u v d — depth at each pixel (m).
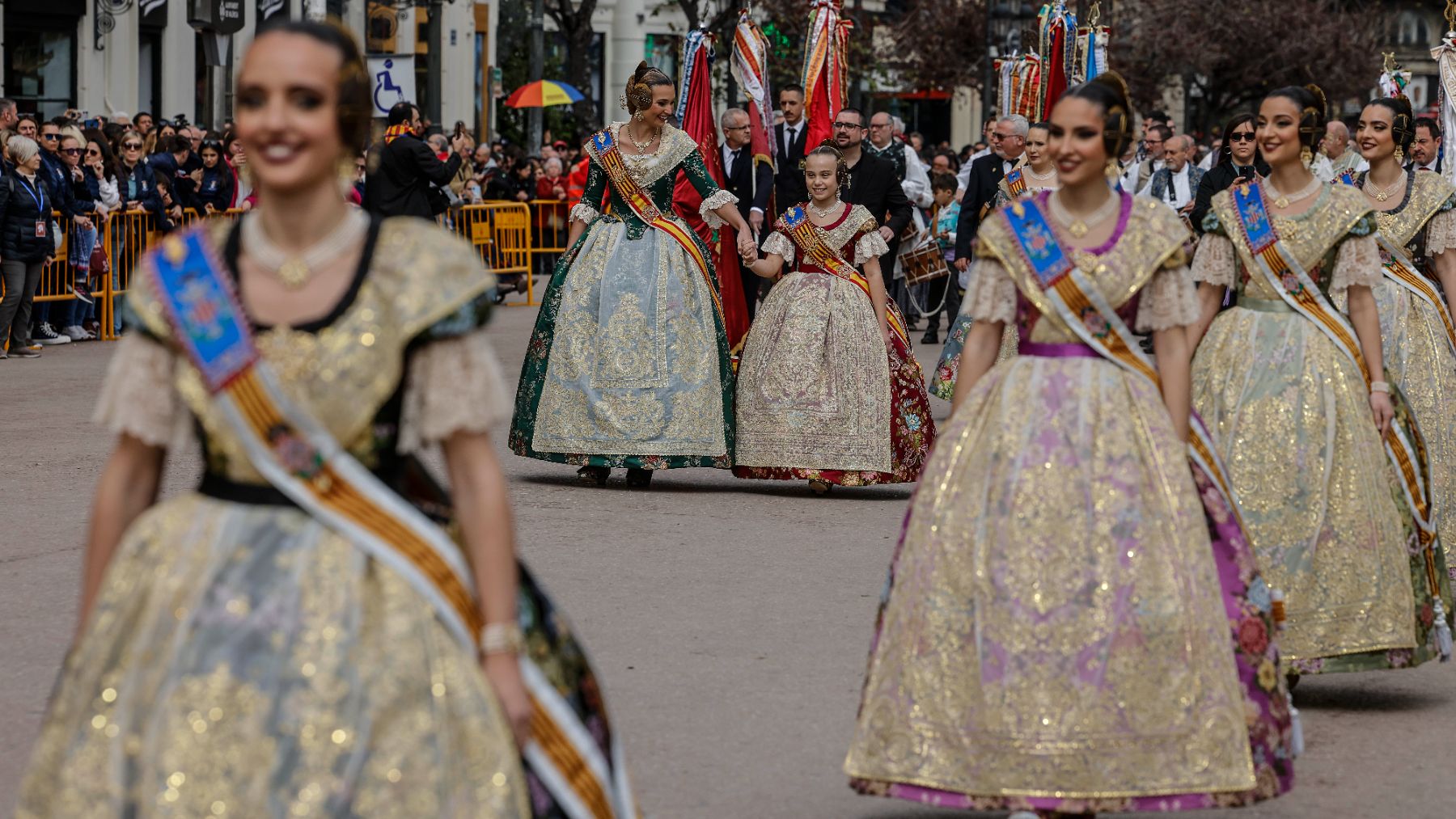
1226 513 4.60
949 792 4.37
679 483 10.23
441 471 9.64
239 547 3.10
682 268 9.86
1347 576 5.96
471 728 3.06
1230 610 4.50
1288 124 6.09
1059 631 4.33
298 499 3.12
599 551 8.04
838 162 9.85
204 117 27.59
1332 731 5.71
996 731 4.32
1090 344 4.60
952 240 17.56
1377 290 7.57
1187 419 4.66
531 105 32.62
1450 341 7.55
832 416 9.71
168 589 3.09
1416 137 9.58
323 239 3.17
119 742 3.04
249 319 3.12
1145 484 4.46
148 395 3.20
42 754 3.13
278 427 3.11
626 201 9.91
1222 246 6.21
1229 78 44.22
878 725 4.46
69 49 24.36
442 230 3.22
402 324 3.10
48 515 8.59
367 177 15.02
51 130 15.74
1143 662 4.32
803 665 6.19
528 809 3.11
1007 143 12.51
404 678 3.04
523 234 22.62
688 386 9.78
